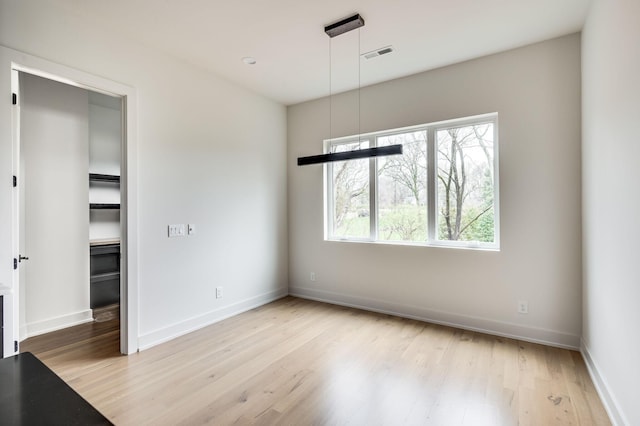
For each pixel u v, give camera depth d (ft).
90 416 2.47
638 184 5.31
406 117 12.62
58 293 11.59
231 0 7.94
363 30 9.35
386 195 13.67
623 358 6.02
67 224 11.86
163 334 10.46
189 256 11.38
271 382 7.95
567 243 9.75
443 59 11.19
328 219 15.30
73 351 9.71
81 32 8.54
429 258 12.21
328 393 7.47
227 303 12.84
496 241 11.22
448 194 12.19
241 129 13.53
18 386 2.86
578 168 9.55
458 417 6.59
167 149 10.69
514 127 10.49
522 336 10.44
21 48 7.49
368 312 13.37
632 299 5.60
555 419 6.50
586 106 8.75
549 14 8.59
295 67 11.80
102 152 14.92
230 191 13.01
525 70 10.30
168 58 10.75
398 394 7.41
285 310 13.67
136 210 9.72
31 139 10.91
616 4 6.24
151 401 7.14
